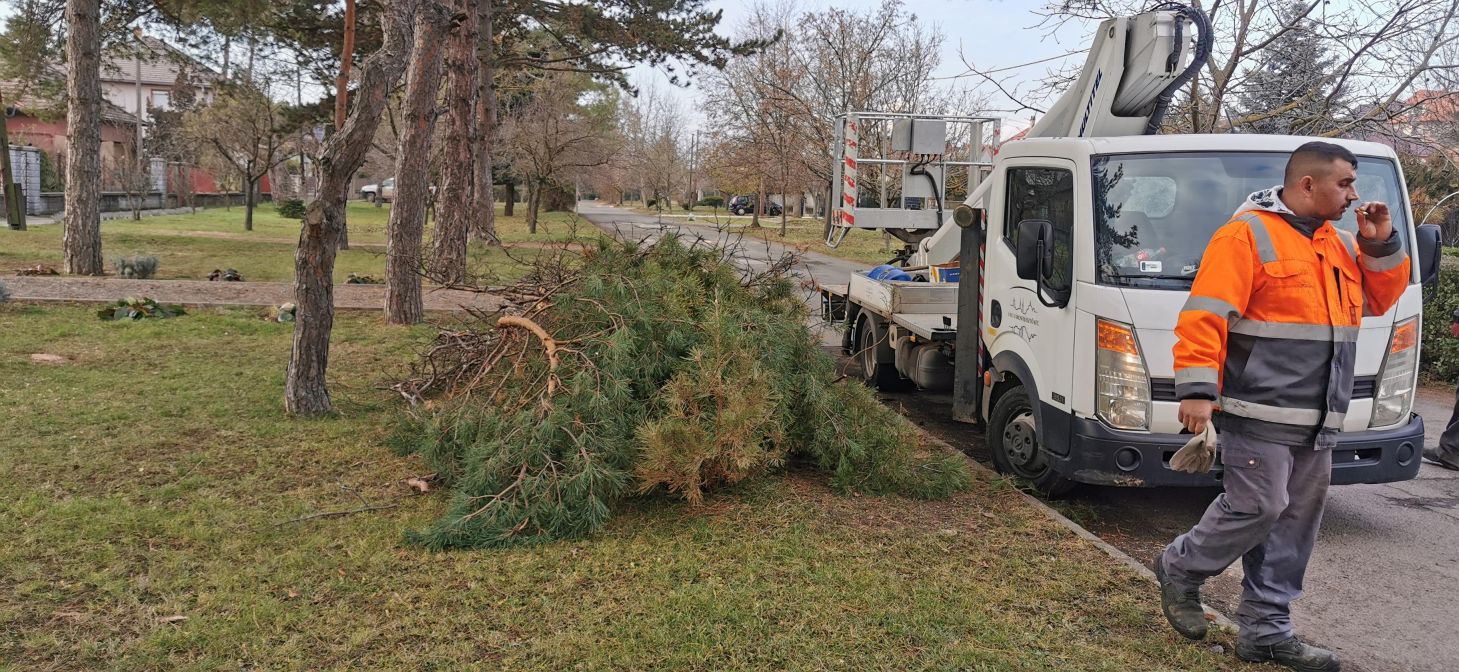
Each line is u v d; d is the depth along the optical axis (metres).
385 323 11.58
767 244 8.16
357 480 5.56
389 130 37.31
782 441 5.57
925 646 3.69
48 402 7.12
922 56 30.27
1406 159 12.55
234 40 23.59
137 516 4.80
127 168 36.31
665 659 3.52
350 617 3.80
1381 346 5.00
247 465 5.79
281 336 10.51
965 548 4.77
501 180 51.47
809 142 31.45
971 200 7.99
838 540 4.77
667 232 6.56
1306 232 3.41
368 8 19.80
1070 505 5.79
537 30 27.98
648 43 23.27
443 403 5.85
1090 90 7.26
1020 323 5.99
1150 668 3.60
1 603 3.84
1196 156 5.41
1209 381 3.32
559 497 4.75
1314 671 3.58
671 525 4.91
